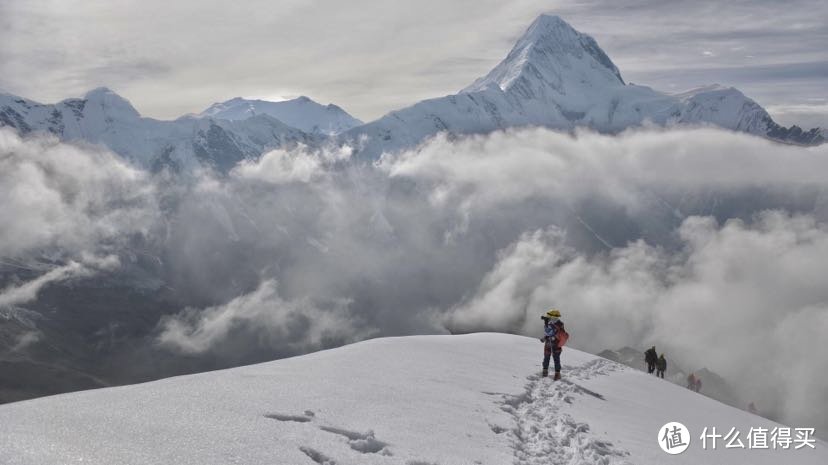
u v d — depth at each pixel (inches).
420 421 344.2
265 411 311.0
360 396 380.8
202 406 305.1
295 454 252.7
